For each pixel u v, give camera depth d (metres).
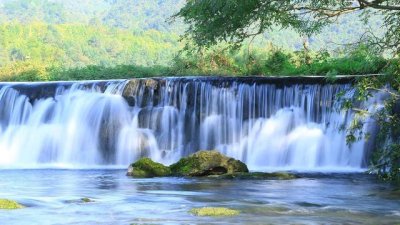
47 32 112.75
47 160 25.20
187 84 24.67
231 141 24.03
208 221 10.81
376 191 15.55
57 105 25.70
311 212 12.10
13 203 12.30
